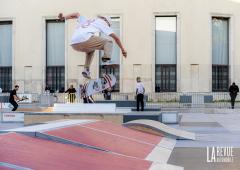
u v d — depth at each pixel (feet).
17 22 125.90
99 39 53.98
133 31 119.85
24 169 19.35
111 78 58.70
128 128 42.78
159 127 43.60
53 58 125.80
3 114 66.13
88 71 57.98
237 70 122.01
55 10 123.44
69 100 94.48
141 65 119.03
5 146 23.84
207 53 118.83
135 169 23.38
